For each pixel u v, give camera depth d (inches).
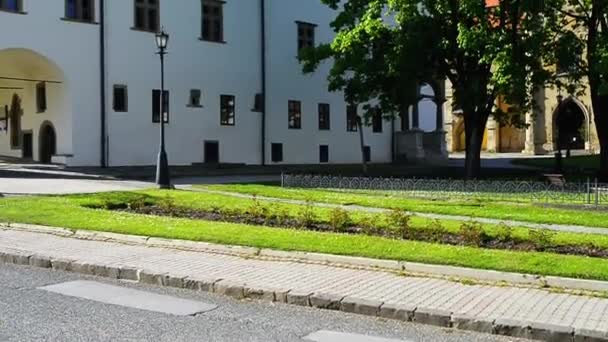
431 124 2351.1
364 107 1448.1
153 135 1440.7
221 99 1573.6
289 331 281.4
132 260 418.0
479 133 1185.4
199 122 1525.6
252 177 1277.1
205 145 1537.9
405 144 1956.2
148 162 1432.1
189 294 351.3
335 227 538.6
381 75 1206.3
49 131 1424.7
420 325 296.4
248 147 1631.4
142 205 712.4
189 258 428.5
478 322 286.0
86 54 1341.0
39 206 675.4
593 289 343.9
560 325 275.1
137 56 1414.9
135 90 1412.4
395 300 318.0
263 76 1658.5
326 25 1815.9
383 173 1445.6
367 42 1171.9
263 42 1660.9
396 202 789.2
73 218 589.9
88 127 1343.5
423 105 2333.9
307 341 267.3
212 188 970.7
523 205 762.8
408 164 1883.6
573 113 2400.3
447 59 1176.8
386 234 511.5
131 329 279.0
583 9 1126.4
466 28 1044.5
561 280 353.1
